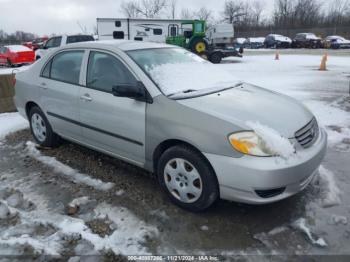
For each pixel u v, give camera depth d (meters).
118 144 3.59
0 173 4.05
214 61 20.42
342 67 16.20
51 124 4.49
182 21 21.89
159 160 3.21
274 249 2.65
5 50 19.45
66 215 3.13
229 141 2.71
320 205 3.22
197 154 2.91
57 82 4.22
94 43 3.93
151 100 3.17
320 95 8.48
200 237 2.79
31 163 4.31
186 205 3.11
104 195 3.46
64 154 4.56
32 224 3.00
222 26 21.95
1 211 3.18
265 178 2.63
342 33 48.09
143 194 3.46
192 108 2.96
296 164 2.73
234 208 3.19
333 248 2.65
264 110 3.10
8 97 6.91
